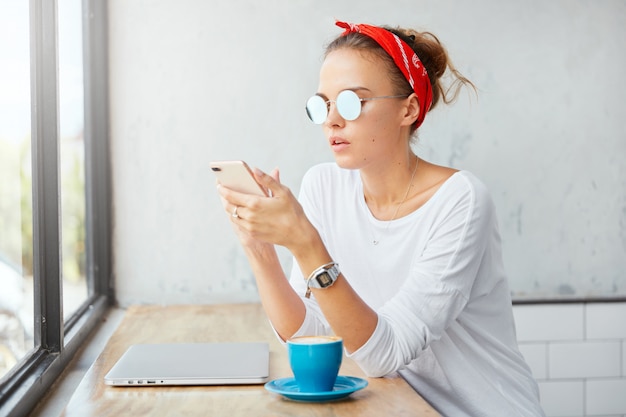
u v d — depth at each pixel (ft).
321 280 4.80
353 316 4.88
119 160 10.49
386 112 5.38
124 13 10.43
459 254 5.25
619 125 11.13
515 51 10.93
